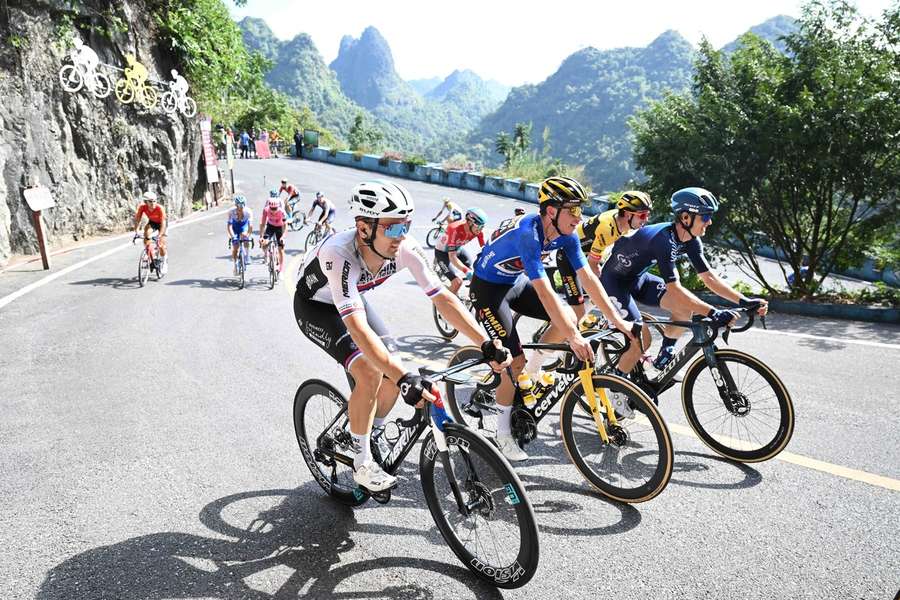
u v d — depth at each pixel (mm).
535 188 28188
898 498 3283
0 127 10617
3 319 7195
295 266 11820
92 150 13219
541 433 4188
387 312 8156
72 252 11727
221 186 22625
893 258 9312
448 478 2664
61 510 3105
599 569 2676
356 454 2934
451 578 2613
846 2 8828
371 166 38531
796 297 9484
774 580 2600
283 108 53938
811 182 9000
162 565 2658
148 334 6652
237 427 4180
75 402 4645
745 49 9805
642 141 10148
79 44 12312
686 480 3508
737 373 4195
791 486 3424
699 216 3752
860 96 8242
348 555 2760
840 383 5160
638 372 4230
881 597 2488
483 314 3711
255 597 2463
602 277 4328
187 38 16719
